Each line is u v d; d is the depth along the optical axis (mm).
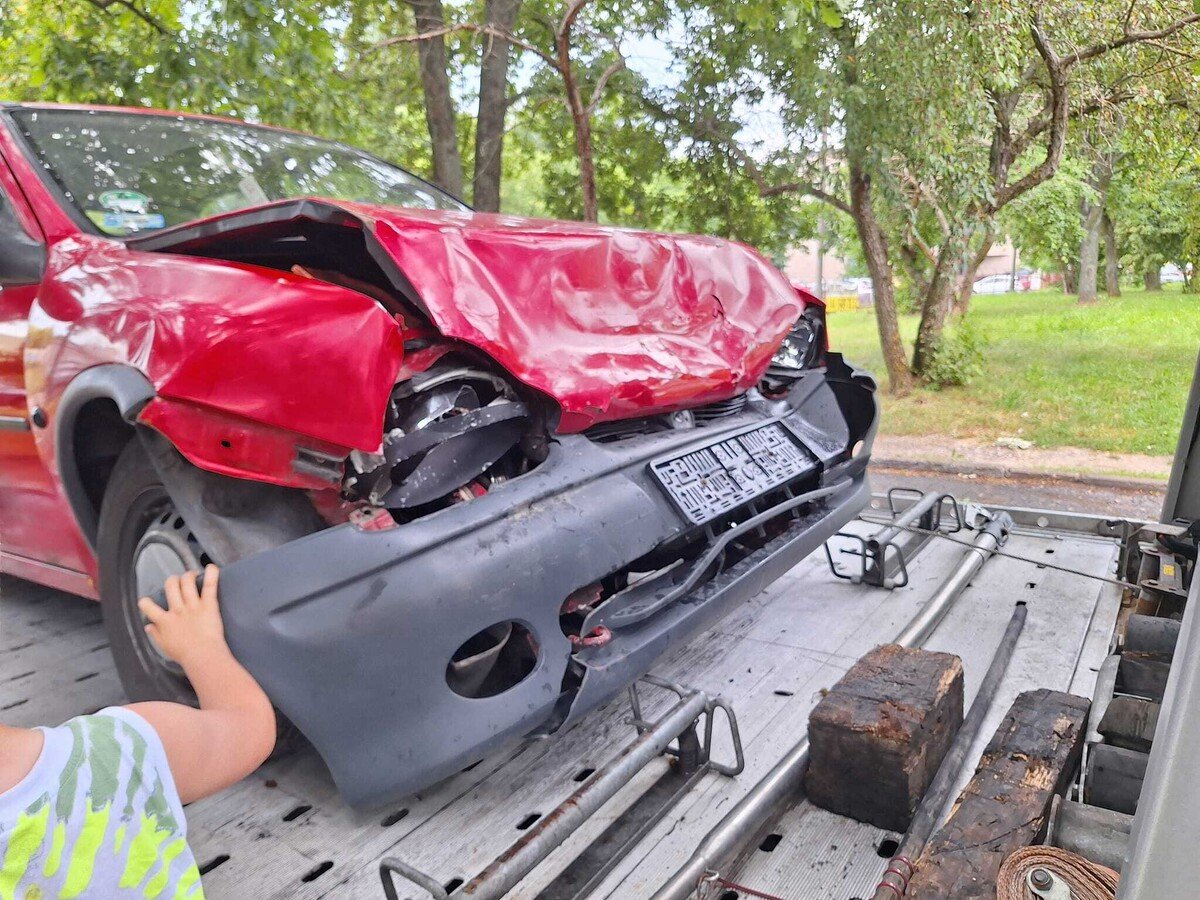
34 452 2469
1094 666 2525
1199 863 802
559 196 10648
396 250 1855
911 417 10562
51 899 872
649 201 10531
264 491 1851
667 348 2355
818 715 1930
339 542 1687
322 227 2008
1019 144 9820
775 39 8266
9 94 6617
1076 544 3568
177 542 2018
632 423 2336
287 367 1729
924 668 2098
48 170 2625
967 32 7703
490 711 1789
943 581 3191
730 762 2129
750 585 2414
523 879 1740
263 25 5855
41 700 2555
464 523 1790
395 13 8289
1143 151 10594
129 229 2621
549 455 2031
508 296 2045
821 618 2949
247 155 3139
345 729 1697
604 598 2197
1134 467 8148
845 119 8484
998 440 9398
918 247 11844
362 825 1965
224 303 1860
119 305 2053
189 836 1940
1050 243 20625
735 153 9734
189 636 1648
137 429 1934
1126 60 9203
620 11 8141
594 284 2273
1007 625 2820
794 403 2971
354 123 7289
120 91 5773
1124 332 18359
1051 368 13469
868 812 1910
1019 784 1727
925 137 8180
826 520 2803
